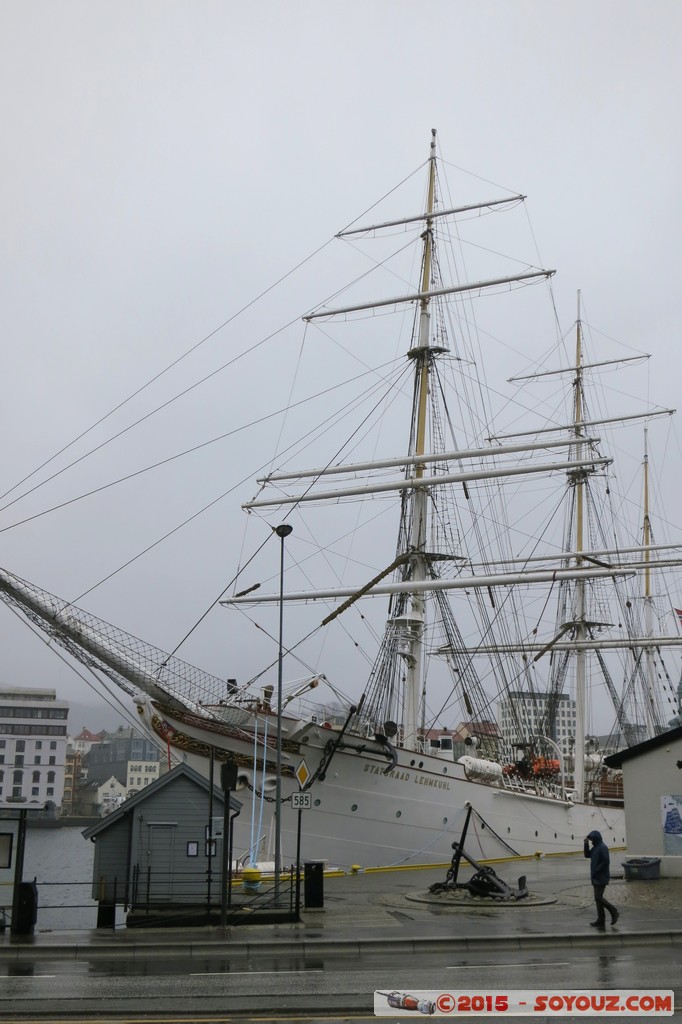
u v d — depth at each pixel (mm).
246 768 36125
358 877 35219
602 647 70312
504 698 60531
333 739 36562
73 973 16875
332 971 16688
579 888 28688
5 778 144125
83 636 35812
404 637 49125
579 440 50656
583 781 65438
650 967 16578
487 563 60156
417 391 55312
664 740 31719
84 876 73312
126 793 162750
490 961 17594
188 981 15852
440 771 40406
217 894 24094
